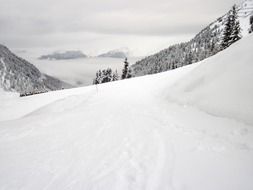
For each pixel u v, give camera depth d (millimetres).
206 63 16312
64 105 22438
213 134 8391
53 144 9023
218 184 5266
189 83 15500
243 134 7898
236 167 5914
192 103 12805
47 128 11711
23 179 6277
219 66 13828
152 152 7320
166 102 15914
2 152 8531
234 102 9977
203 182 5391
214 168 5961
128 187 5469
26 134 10891
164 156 6941
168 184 5449
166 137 8594
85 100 23344
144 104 16766
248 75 10719
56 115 15359
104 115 13828
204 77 14312
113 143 8492
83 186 5680
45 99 36531
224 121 9320
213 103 11102
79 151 7996
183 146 7559
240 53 12945
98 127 10984
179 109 12938
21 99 39406
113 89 29609
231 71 12180
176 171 6000
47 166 6984
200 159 6531
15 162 7473
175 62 112688
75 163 7035
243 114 9055
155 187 5379
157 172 6035
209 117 10242
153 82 28422
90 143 8727
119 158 7102
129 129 10109
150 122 11031
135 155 7203
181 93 15227
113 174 6133
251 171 5676
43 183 6000
